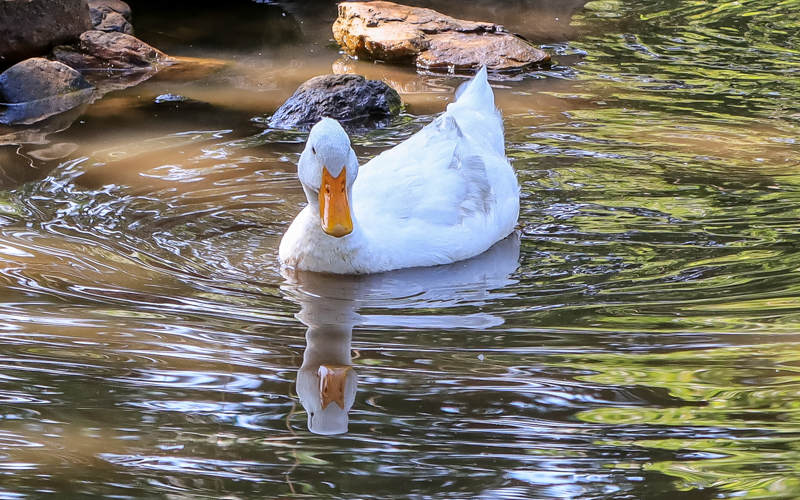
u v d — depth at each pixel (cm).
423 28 2011
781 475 639
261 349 833
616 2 2361
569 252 1082
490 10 2278
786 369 787
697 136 1462
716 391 753
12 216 1143
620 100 1644
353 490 622
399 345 847
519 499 617
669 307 923
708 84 1730
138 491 616
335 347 837
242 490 621
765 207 1194
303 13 2334
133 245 1080
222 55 1991
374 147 1440
